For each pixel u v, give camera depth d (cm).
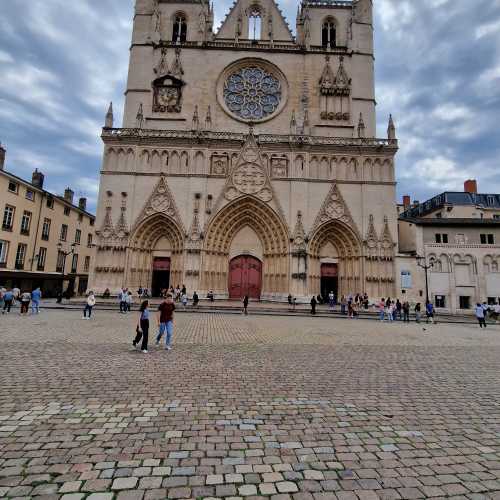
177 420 625
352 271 3919
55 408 663
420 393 827
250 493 409
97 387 801
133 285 3803
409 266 3819
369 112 4359
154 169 3981
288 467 473
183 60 4456
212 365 1047
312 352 1300
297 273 3778
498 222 3841
